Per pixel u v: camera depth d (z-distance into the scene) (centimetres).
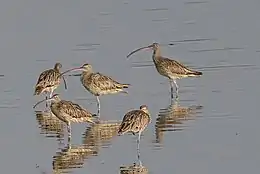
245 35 3441
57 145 2325
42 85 2734
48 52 3331
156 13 3859
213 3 4009
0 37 3588
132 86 2880
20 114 2625
